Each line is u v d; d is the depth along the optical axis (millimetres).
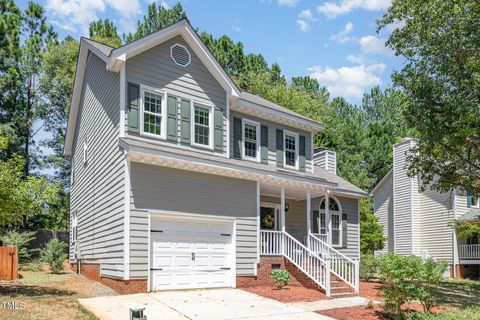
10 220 12117
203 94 15961
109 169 14586
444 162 18000
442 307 13062
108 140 14945
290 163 20219
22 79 31828
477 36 14758
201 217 14219
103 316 9273
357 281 14469
